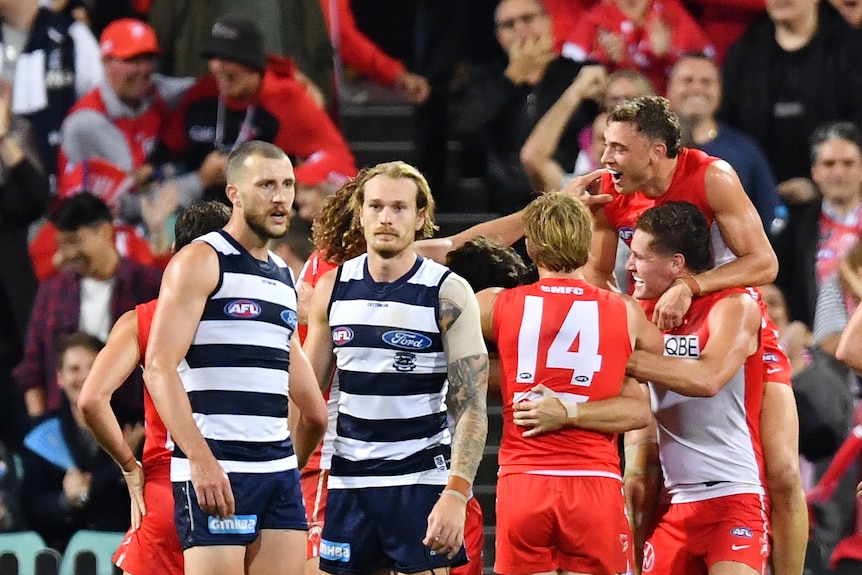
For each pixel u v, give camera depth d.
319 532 20.66
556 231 20.00
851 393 28.06
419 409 19.27
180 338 18.22
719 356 20.22
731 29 33.94
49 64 33.00
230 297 18.59
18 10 33.03
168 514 20.14
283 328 18.98
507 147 32.41
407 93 33.75
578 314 19.97
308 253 28.09
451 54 33.66
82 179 31.02
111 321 29.36
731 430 20.80
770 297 28.09
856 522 26.58
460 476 18.56
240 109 30.88
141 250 30.55
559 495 19.69
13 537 27.62
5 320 31.84
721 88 32.38
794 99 31.92
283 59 31.12
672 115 20.77
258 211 18.62
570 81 31.95
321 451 21.73
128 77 30.98
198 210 21.17
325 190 29.45
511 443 20.22
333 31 34.38
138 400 27.14
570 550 19.81
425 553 19.16
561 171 30.58
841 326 28.89
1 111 31.53
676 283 20.39
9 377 30.50
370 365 19.20
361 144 35.06
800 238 29.95
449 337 19.08
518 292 20.27
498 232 23.28
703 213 20.92
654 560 21.30
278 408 18.95
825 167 29.83
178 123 31.31
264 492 18.73
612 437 20.22
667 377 20.05
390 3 40.25
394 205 19.00
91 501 27.64
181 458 18.69
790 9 31.80
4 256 31.73
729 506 20.66
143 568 20.28
